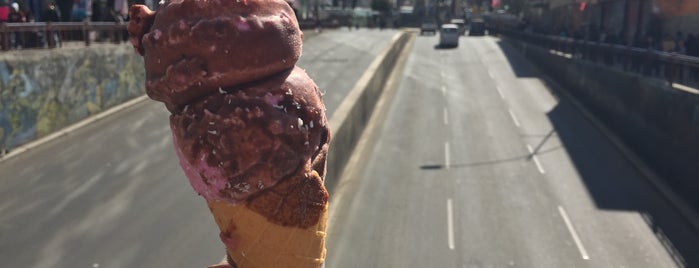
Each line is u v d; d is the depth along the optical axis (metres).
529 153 21.47
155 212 14.55
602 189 17.62
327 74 36.06
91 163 17.88
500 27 72.31
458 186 17.84
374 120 25.86
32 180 16.38
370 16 91.44
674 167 17.28
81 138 20.27
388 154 21.03
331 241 13.92
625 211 15.89
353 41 54.62
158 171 17.28
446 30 54.16
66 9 25.34
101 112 23.55
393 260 13.12
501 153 21.52
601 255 13.37
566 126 25.39
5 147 18.16
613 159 20.64
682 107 16.89
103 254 12.59
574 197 16.94
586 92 28.77
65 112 21.25
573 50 32.78
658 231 14.61
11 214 14.31
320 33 62.81
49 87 20.34
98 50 23.53
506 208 16.06
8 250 12.63
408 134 23.98
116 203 15.02
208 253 12.67
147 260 12.36
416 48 53.28
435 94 32.06
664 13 28.33
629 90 22.02
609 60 26.05
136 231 13.56
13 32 20.14
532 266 12.85
